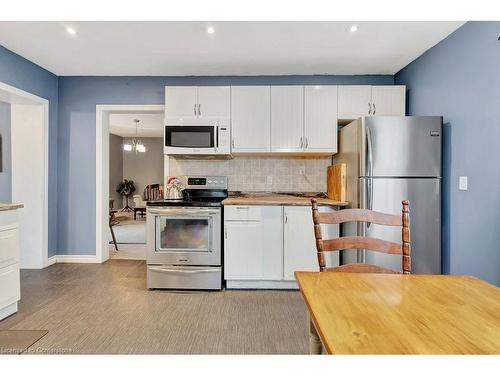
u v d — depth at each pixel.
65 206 3.84
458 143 2.53
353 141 2.81
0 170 3.87
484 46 2.24
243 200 3.01
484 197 2.24
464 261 2.44
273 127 3.26
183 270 2.92
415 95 3.21
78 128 3.82
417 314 0.85
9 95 3.18
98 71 3.63
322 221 1.43
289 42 2.84
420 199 2.60
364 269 1.41
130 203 10.27
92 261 3.85
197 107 3.28
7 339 2.02
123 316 2.37
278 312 2.46
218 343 1.98
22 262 3.60
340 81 3.68
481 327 0.77
